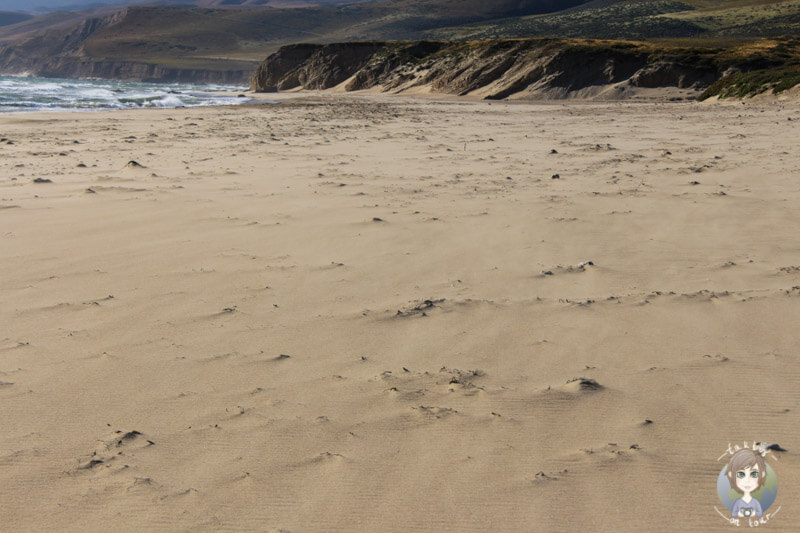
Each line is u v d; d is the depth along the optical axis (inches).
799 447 127.2
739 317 195.0
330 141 684.1
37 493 114.0
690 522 106.6
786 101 1267.2
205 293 216.1
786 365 162.7
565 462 122.9
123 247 267.1
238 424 136.9
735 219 319.3
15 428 134.8
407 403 146.0
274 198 367.9
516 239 283.7
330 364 166.1
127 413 141.3
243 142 666.8
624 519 107.3
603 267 244.8
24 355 168.9
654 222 314.8
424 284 226.5
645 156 542.3
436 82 2429.9
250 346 176.1
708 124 867.4
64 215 319.9
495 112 1316.4
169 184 408.5
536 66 2172.7
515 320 195.0
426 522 106.7
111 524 106.3
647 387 152.6
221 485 116.3
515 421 137.8
